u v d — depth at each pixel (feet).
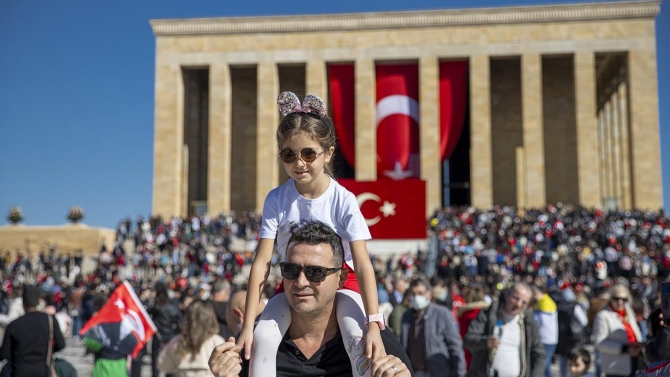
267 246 15.97
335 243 14.65
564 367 54.65
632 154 224.12
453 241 152.46
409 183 79.05
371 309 14.70
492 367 33.09
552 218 179.63
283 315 14.94
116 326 39.11
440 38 233.14
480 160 226.17
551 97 246.06
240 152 252.62
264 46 238.68
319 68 236.02
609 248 142.72
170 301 54.08
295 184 16.25
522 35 230.68
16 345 34.63
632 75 225.97
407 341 37.45
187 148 249.96
